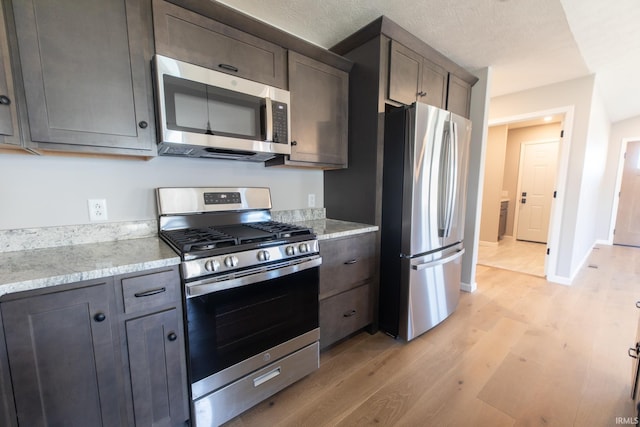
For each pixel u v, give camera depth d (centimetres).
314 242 157
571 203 308
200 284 117
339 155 210
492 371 171
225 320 128
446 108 248
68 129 111
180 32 131
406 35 196
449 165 207
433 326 218
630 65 262
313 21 190
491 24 194
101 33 115
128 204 156
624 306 260
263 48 160
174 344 117
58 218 138
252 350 138
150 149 131
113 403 107
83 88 113
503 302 269
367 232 199
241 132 151
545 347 196
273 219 215
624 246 514
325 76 194
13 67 100
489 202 501
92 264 105
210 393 126
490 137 491
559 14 182
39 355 92
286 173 222
